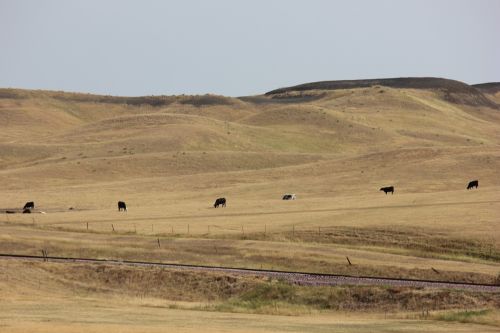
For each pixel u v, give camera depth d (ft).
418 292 328.49
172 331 232.53
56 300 336.29
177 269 389.80
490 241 452.35
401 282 352.28
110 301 338.34
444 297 321.93
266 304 339.57
